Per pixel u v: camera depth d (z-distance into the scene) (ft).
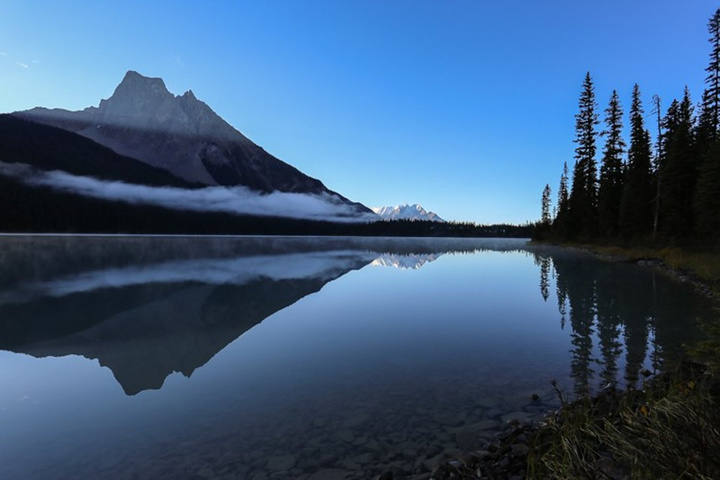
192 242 327.26
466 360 29.40
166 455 16.97
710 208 97.45
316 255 187.52
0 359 31.58
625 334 35.04
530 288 68.08
